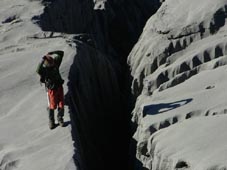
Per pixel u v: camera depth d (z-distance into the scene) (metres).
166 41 16.66
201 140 9.10
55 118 10.85
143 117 11.51
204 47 14.62
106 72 17.55
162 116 10.84
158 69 15.80
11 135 10.38
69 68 13.54
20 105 11.77
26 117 11.10
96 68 16.55
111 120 16.39
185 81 13.02
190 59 14.54
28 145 9.80
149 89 14.71
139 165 10.70
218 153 8.41
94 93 15.45
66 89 12.18
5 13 20.94
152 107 11.52
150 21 19.58
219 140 8.93
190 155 8.66
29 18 19.84
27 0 22.25
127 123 17.23
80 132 11.92
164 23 17.27
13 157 9.45
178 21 16.86
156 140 9.89
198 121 9.98
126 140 16.33
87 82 14.88
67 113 10.84
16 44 17.05
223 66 13.17
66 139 9.75
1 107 11.89
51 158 9.12
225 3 16.33
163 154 9.16
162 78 14.70
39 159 9.16
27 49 16.19
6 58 14.86
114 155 14.92
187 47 16.08
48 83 10.11
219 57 14.17
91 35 24.11
